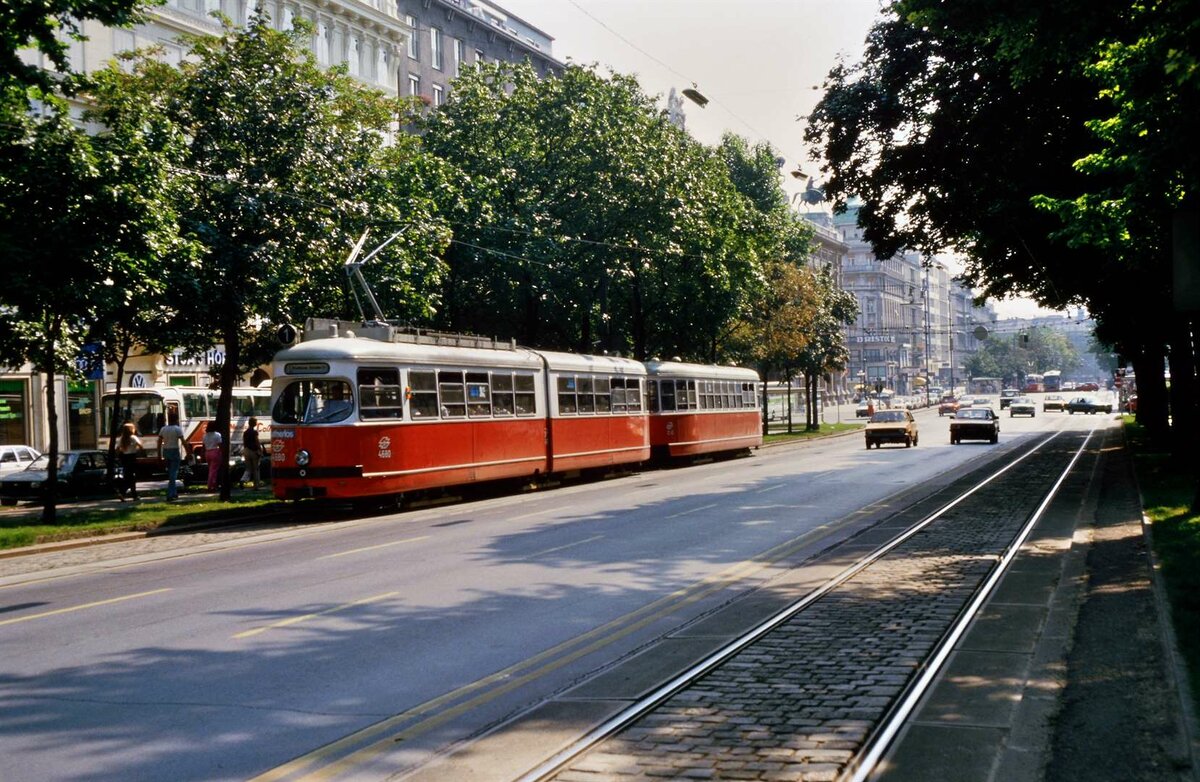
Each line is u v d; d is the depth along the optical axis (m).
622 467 33.72
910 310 165.38
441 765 6.09
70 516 21.28
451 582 12.60
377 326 23.12
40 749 6.57
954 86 24.67
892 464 34.12
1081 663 7.98
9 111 18.98
